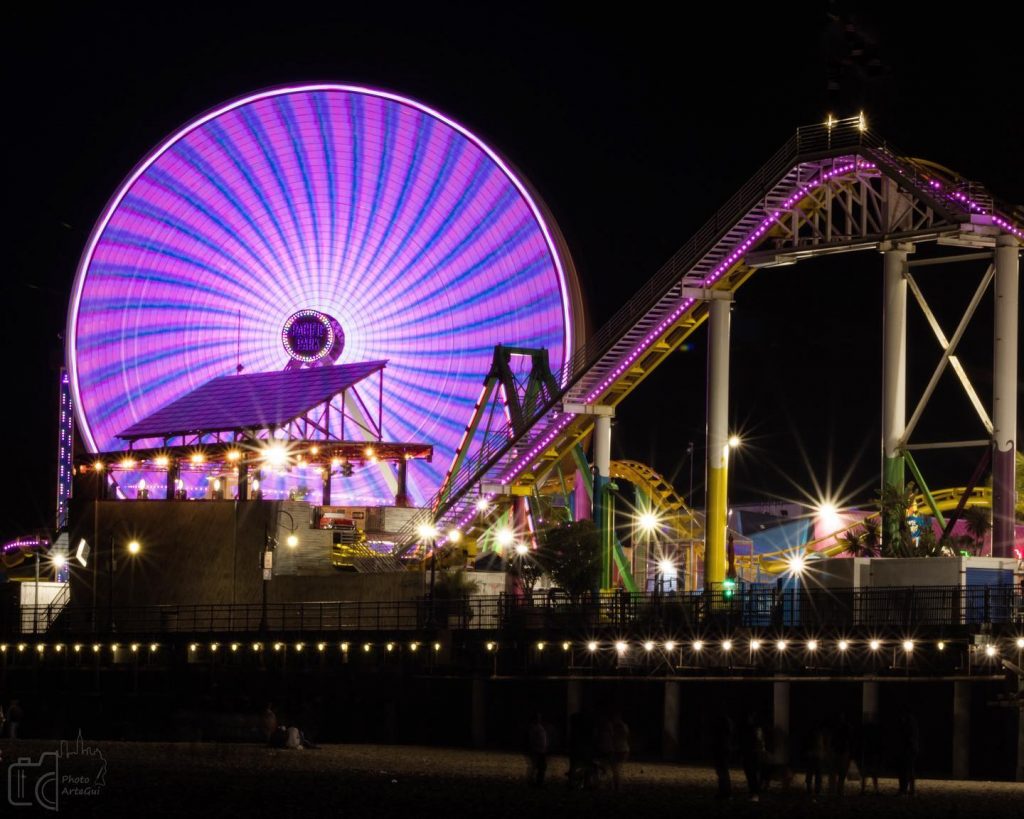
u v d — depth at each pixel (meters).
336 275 136.00
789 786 49.31
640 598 78.06
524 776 55.31
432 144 135.00
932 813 43.38
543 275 133.50
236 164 135.25
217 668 86.56
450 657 77.31
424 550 97.12
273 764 60.12
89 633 93.94
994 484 71.06
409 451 104.69
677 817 41.91
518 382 133.88
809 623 64.50
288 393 108.19
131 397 134.88
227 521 98.62
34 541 132.25
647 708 69.69
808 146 77.81
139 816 41.56
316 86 134.38
